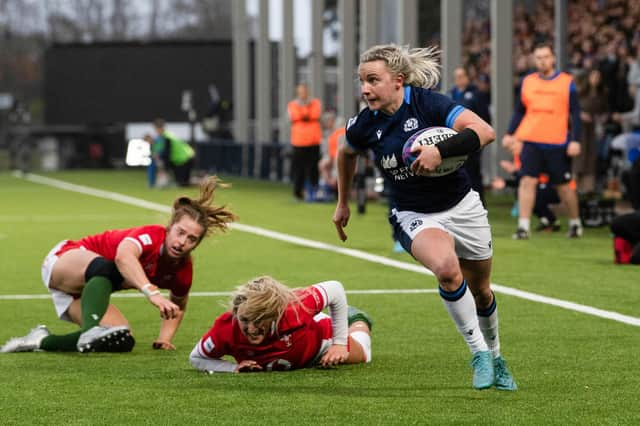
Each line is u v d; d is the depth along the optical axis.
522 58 64.94
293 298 15.34
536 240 33.94
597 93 46.84
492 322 14.80
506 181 41.78
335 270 27.94
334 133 54.06
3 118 132.62
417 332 19.16
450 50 52.09
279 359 15.60
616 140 44.91
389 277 26.48
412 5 53.41
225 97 102.50
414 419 12.92
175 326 18.02
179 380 15.24
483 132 13.53
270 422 12.86
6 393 14.49
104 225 42.22
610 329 19.16
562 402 13.75
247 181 76.81
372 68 14.01
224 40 102.69
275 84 98.38
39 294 24.36
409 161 13.94
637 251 27.66
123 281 17.70
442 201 14.33
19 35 165.12
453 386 14.75
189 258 17.52
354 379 15.23
